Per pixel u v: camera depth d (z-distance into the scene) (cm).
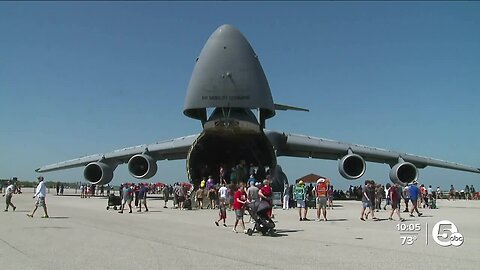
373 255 884
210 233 1262
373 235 1223
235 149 2523
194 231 1303
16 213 1892
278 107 2666
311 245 1030
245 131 2211
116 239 1088
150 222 1559
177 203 2444
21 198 3575
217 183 2652
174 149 2755
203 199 2355
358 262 807
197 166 2445
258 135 2273
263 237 1185
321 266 770
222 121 2145
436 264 789
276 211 2203
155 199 3481
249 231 1231
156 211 2159
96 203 2770
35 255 858
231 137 2333
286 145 2689
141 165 2739
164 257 847
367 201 1705
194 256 861
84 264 773
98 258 830
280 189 2586
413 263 799
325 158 2941
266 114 2294
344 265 779
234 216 1875
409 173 2667
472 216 1855
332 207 2384
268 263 796
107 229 1307
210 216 1858
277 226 1472
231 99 2088
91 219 1639
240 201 1321
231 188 2197
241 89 2081
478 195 4725
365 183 1711
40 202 1673
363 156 2772
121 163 3150
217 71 2089
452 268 754
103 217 1745
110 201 2217
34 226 1367
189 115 2298
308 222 1619
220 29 2125
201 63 2120
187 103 2156
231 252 915
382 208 2514
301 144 2698
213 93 2094
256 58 2147
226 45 2095
